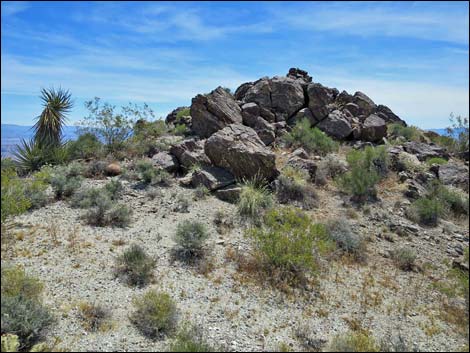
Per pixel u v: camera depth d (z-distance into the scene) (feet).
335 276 25.68
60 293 20.33
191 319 19.33
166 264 24.98
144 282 22.48
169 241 28.40
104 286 21.59
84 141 50.01
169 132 63.21
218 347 17.16
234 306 21.04
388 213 36.94
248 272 24.77
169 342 17.39
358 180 39.29
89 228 29.09
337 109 65.67
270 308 21.24
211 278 23.77
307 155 48.21
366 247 30.60
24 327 16.19
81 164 45.11
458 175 46.50
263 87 62.44
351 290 24.17
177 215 33.32
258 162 39.29
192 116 55.98
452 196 40.60
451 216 39.24
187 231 26.81
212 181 38.65
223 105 54.80
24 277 19.38
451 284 25.29
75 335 17.28
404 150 55.72
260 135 53.21
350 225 33.76
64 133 50.80
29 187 32.94
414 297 24.14
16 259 23.07
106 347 16.65
